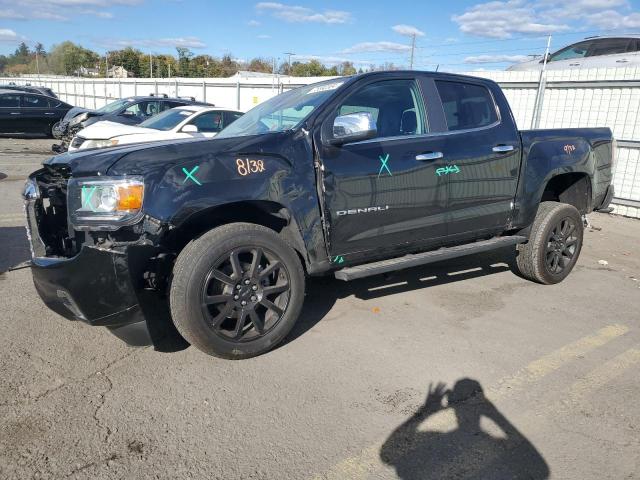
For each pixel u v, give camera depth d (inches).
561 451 107.0
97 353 143.8
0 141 741.9
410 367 139.7
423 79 171.9
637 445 109.2
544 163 194.7
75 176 126.1
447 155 167.5
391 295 192.2
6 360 138.6
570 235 207.9
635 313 180.9
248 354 138.1
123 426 112.3
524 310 181.3
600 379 135.3
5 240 249.9
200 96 903.1
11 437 107.9
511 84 413.4
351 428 113.3
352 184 148.4
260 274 136.0
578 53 470.0
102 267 119.0
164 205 121.7
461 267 229.6
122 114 568.1
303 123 145.0
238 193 130.2
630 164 351.9
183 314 126.8
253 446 107.0
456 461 103.7
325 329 161.9
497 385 131.8
